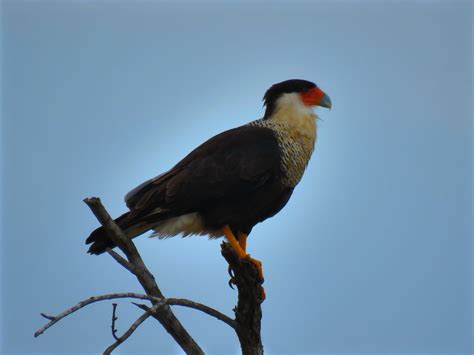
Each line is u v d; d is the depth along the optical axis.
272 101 12.44
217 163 11.11
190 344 9.32
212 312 9.11
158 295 8.99
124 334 7.45
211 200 11.03
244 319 9.38
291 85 12.41
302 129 11.95
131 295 7.64
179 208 10.93
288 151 11.66
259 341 9.54
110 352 7.28
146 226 11.12
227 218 11.16
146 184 11.30
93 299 7.28
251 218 11.43
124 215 10.94
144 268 9.02
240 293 9.30
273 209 11.95
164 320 9.09
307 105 12.34
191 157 11.44
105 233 10.23
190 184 10.91
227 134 11.82
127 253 9.02
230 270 10.16
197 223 11.23
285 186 11.73
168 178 11.21
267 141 11.55
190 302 8.67
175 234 11.38
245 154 11.25
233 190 11.04
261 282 10.46
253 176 11.10
